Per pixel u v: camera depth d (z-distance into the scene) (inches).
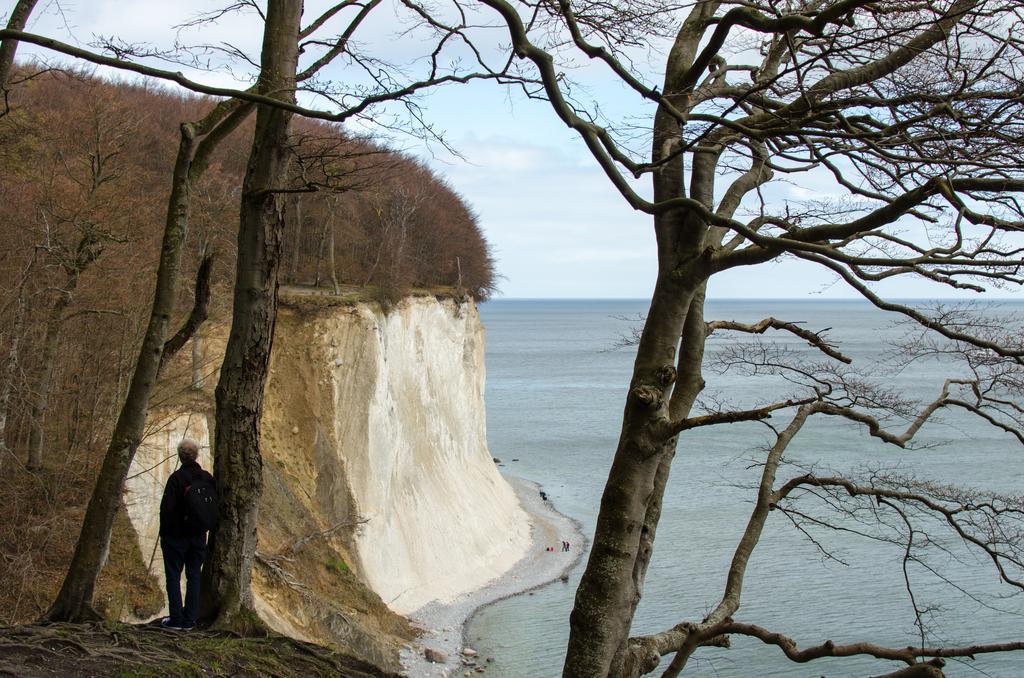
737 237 400.8
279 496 1144.2
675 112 300.7
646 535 389.4
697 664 982.4
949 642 1034.7
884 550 1375.5
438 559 1381.6
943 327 350.9
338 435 1269.7
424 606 1263.5
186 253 1069.1
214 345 1149.7
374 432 1321.4
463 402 1749.5
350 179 437.7
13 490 770.2
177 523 400.8
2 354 780.6
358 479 1285.7
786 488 414.6
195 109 1680.6
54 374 920.9
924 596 1178.0
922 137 313.6
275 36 376.5
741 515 1658.5
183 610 402.0
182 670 330.0
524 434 2960.1
